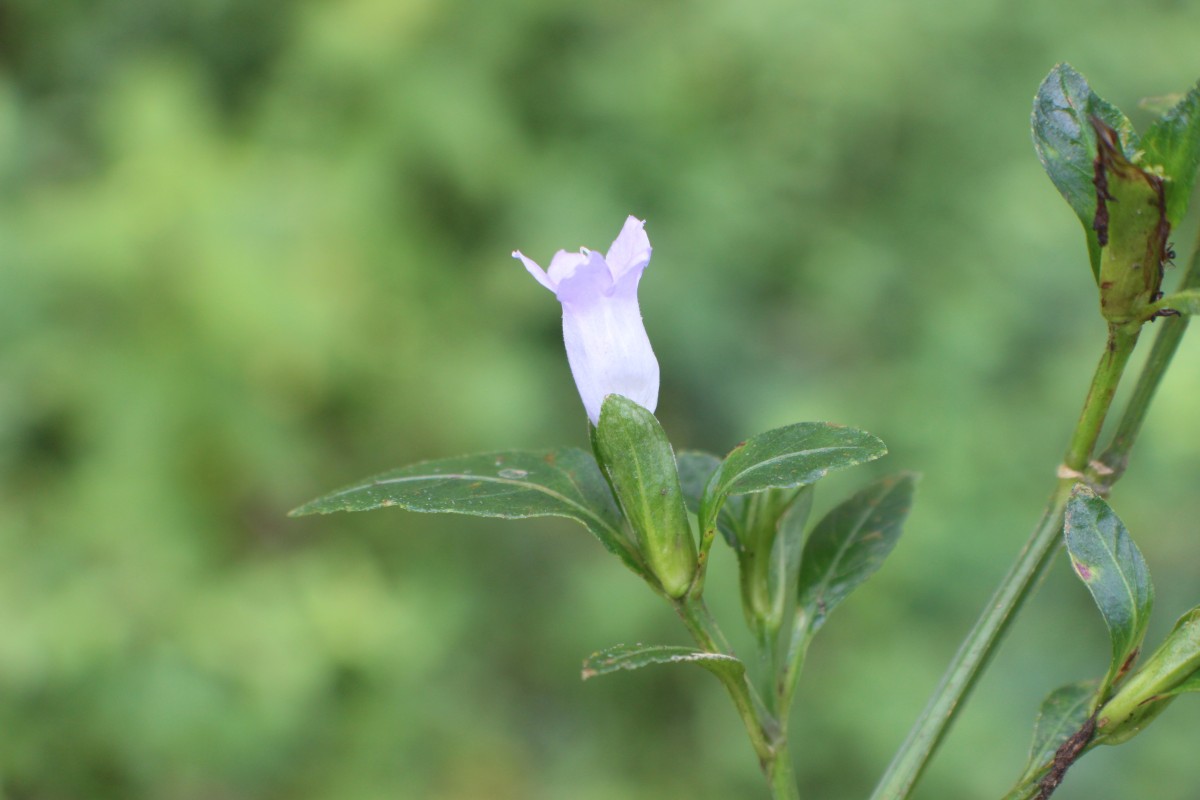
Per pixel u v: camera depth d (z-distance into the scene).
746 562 0.42
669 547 0.40
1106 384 0.40
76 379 1.01
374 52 1.13
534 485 0.41
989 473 1.19
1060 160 0.39
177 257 1.02
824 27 1.36
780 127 1.38
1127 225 0.39
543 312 1.20
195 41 1.24
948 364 1.26
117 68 1.24
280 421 1.05
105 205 1.03
